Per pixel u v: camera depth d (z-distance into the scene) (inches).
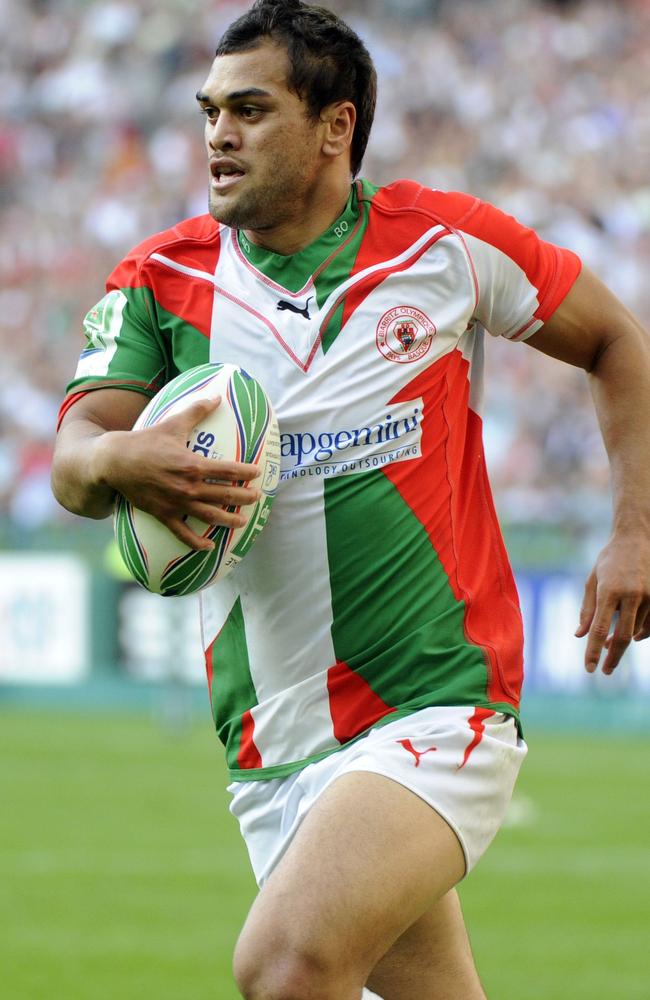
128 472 426.9
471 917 944.3
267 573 472.7
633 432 486.0
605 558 474.0
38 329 2642.7
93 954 844.6
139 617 1994.3
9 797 1380.4
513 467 2139.5
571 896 1002.1
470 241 474.9
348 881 411.8
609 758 1625.2
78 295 2664.9
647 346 500.4
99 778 1489.9
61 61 3102.9
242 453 445.7
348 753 458.9
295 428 466.3
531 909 965.2
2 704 2063.2
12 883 1032.2
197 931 901.8
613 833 1221.7
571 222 2532.0
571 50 2834.6
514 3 2930.6
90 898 988.6
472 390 500.4
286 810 474.3
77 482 443.8
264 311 470.9
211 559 447.2
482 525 490.6
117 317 482.6
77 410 473.1
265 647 476.7
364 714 466.3
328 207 474.9
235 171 463.2
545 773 1523.1
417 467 470.6
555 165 2625.5
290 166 462.0
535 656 1846.7
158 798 1378.0
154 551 443.5
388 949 443.5
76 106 2997.0
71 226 2780.5
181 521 436.1
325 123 468.8
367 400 465.7
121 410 474.3
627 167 2628.0
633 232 2519.7
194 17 3063.5
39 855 1125.7
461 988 478.0
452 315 474.0
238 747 486.9
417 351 470.0
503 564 491.8
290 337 467.8
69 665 2033.7
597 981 796.0
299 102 461.4
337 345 467.5
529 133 2691.9
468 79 2805.1
